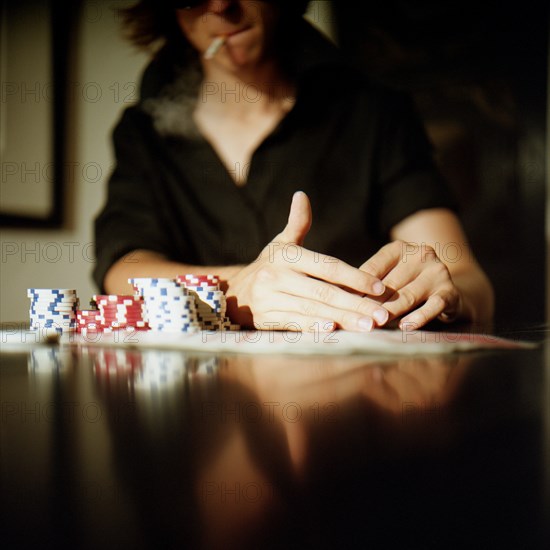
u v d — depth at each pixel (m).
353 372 0.67
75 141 2.54
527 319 2.67
